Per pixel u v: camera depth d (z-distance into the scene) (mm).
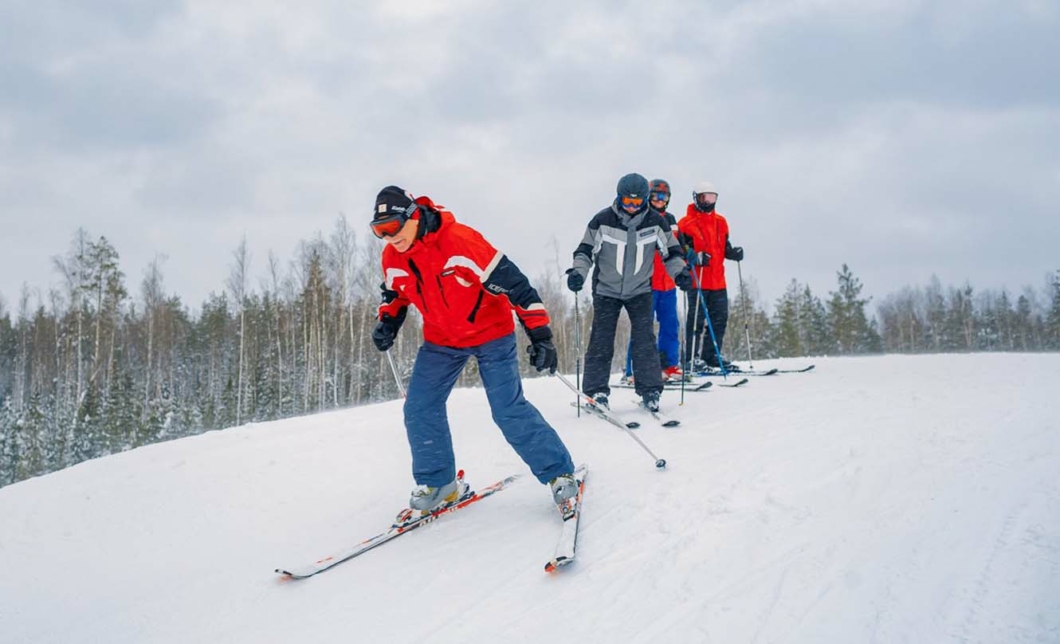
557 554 2424
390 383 32938
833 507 2600
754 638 1781
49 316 43531
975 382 5059
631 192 4820
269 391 33625
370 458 4395
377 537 2967
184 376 44625
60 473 4418
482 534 2932
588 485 3395
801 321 46312
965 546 2096
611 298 5195
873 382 5664
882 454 3189
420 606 2295
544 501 3277
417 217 2760
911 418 3895
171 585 2734
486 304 2996
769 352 44719
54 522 3555
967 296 55594
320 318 35406
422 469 3123
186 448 4824
